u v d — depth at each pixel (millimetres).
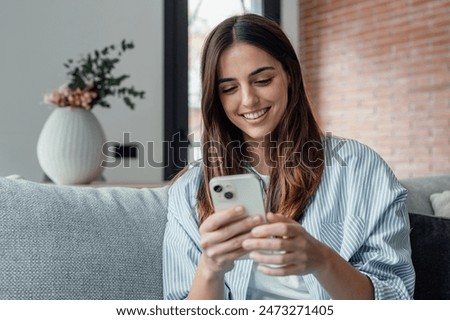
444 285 1216
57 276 1032
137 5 4051
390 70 4594
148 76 4086
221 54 1125
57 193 1145
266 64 1114
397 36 4527
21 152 3590
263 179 1247
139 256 1152
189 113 4324
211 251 894
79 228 1101
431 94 4293
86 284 1060
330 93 5125
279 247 847
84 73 2316
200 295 976
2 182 1100
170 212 1247
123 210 1197
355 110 4898
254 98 1116
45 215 1076
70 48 3781
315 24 5219
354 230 1104
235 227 872
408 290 1079
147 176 3996
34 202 1086
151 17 4109
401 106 4523
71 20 3789
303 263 872
